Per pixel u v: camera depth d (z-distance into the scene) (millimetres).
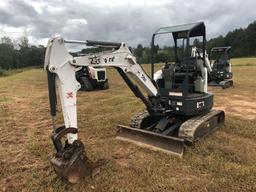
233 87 15789
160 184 4289
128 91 14875
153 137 5691
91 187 4230
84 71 15000
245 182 4324
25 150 5914
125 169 4840
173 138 5340
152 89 5836
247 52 76812
